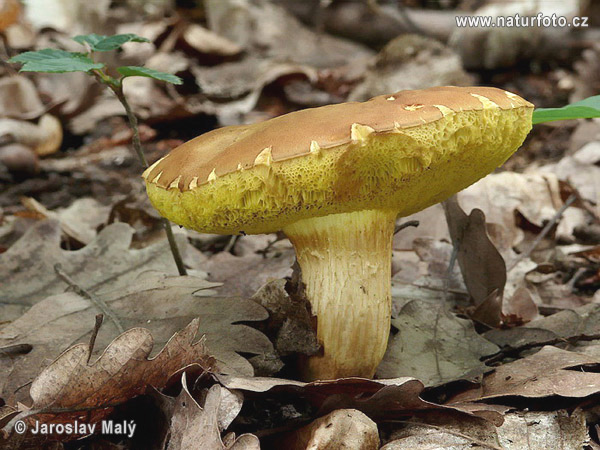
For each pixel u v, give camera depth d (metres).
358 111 0.22
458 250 0.30
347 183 0.22
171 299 0.27
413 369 0.25
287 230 0.25
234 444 0.21
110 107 0.66
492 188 0.41
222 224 0.23
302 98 0.73
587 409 0.23
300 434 0.22
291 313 0.25
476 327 0.29
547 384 0.24
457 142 0.22
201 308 0.26
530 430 0.23
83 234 0.40
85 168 0.55
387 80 0.72
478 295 0.30
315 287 0.24
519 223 0.40
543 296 0.34
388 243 0.24
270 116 0.70
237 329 0.25
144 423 0.23
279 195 0.22
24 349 0.26
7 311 0.29
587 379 0.23
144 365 0.22
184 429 0.21
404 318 0.27
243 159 0.22
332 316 0.24
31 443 0.22
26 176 0.53
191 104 0.69
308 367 0.25
